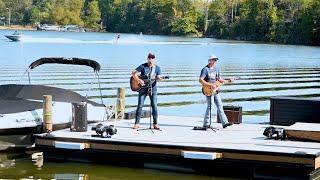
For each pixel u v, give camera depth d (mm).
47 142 13383
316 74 41812
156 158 12672
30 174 12531
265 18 145625
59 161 13500
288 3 142625
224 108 15672
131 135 13586
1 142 14250
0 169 12914
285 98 15164
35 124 14492
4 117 14203
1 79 31766
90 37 121625
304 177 11641
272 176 11906
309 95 29188
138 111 14477
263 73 41969
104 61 48688
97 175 12453
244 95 28547
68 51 62312
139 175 12430
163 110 22922
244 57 64500
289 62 56000
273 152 11719
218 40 139000
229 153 12078
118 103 16844
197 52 71250
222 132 14055
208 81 14422
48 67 41250
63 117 15023
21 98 15539
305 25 132625
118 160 13117
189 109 23250
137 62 48000
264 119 21047
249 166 12031
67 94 15680
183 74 38750
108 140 12938
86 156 13297
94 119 15898
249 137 13375
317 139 12773
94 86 29750
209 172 12414
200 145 12375
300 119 14992
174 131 14188
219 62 54406
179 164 12570
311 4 134500
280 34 138875
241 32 153750
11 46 71500
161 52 68375
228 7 166375
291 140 12992
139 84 14266
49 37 111125
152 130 14172
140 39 118875
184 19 172500
